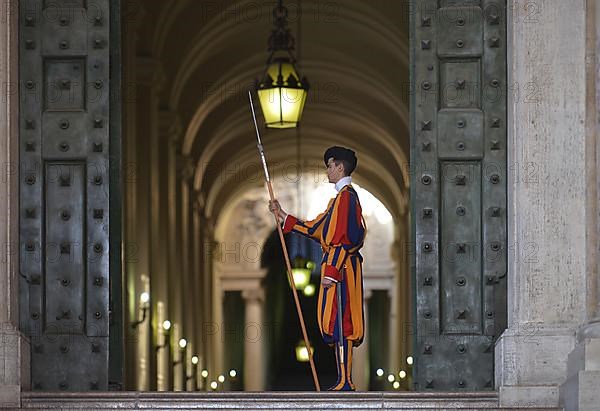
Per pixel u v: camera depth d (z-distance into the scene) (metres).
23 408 17.08
